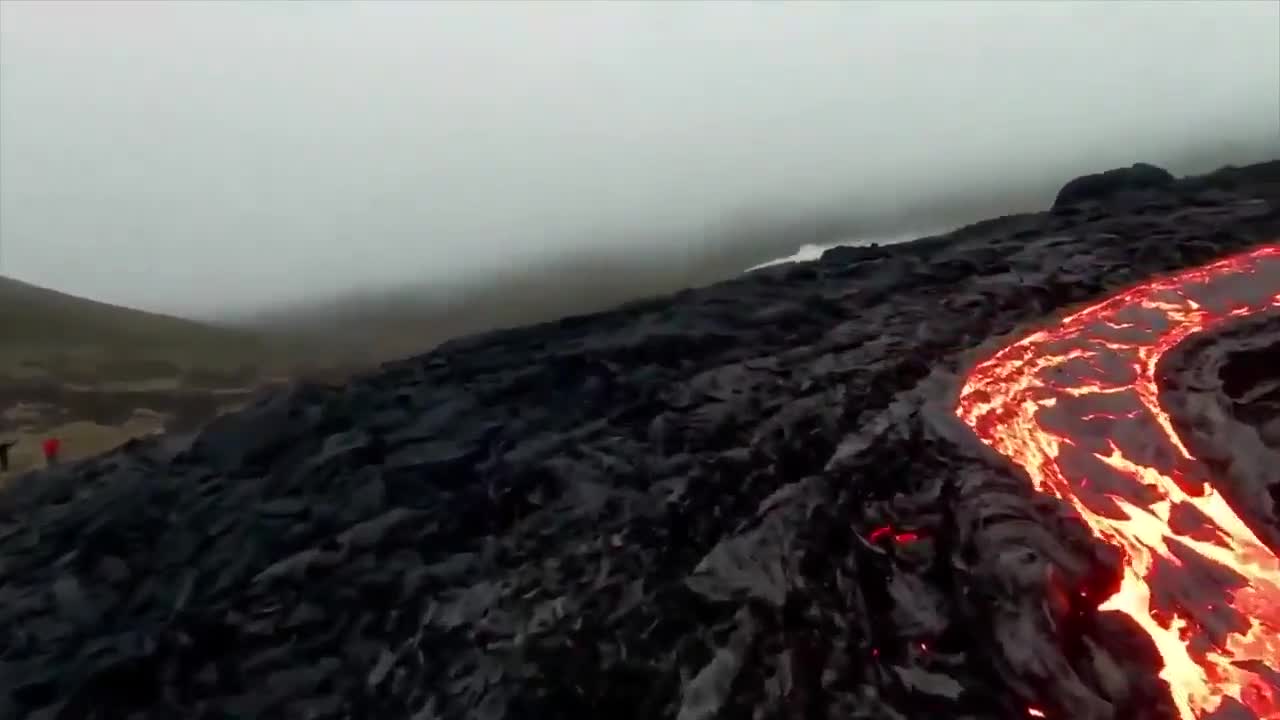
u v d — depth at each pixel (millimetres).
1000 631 14180
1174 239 29109
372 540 19641
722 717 13625
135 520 21641
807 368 24375
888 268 31875
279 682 15961
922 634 14578
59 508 22906
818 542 17016
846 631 14906
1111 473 17578
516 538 19094
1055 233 32438
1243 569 15016
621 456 21422
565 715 14250
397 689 15492
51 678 16453
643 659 15055
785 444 20672
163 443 26203
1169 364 21000
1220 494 16922
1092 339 23031
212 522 21203
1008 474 17719
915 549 16328
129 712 15609
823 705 13609
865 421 20828
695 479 19922
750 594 16016
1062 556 15195
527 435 23234
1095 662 13391
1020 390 21031
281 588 18406
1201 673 13070
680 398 23938
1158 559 15242
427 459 22625
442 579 18078
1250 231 28953
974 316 25953
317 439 24672
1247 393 19766
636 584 16906
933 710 13266
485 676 15328
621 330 29703
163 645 17062
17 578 19750
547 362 27672
